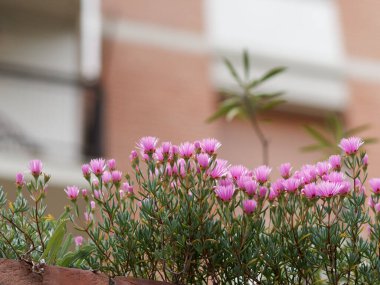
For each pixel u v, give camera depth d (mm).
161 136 14180
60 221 3104
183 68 14805
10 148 12477
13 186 11453
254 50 15227
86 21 14336
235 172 3021
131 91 14297
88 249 2998
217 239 2945
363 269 2996
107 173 3068
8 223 3230
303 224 2979
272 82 14922
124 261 2988
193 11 15336
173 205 2996
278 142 14172
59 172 11641
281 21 15617
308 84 15141
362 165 3102
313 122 14844
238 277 2930
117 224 3004
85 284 2814
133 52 14602
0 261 2758
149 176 2986
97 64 14195
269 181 3070
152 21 15008
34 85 13094
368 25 16047
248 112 5602
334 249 2973
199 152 3031
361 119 15211
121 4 14859
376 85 15594
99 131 13531
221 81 14891
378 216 3018
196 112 14523
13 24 13648
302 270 2982
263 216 2982
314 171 3055
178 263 2975
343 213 2984
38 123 12859
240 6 15586
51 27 13797
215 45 15180
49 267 2789
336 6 16062
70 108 13180
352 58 15695
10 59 13461
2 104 12820
